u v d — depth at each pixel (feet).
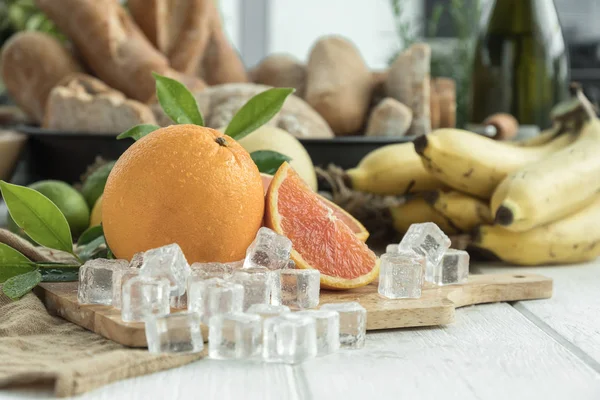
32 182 3.24
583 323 2.16
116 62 3.43
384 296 2.16
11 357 1.84
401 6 4.80
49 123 3.27
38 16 4.49
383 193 2.95
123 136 2.27
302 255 2.18
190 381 1.78
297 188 2.26
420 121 3.38
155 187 2.02
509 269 2.68
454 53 4.59
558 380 1.82
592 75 6.57
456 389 1.77
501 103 3.77
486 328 2.10
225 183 2.04
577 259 2.74
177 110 2.31
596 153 2.68
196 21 3.70
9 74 3.61
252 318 1.88
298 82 3.79
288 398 1.72
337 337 1.93
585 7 6.59
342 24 7.18
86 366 1.74
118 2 3.66
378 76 3.61
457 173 2.71
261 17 6.99
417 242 2.25
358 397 1.73
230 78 3.86
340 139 3.03
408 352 1.94
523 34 3.74
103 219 2.10
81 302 2.05
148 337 1.86
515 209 2.50
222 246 2.06
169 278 1.95
